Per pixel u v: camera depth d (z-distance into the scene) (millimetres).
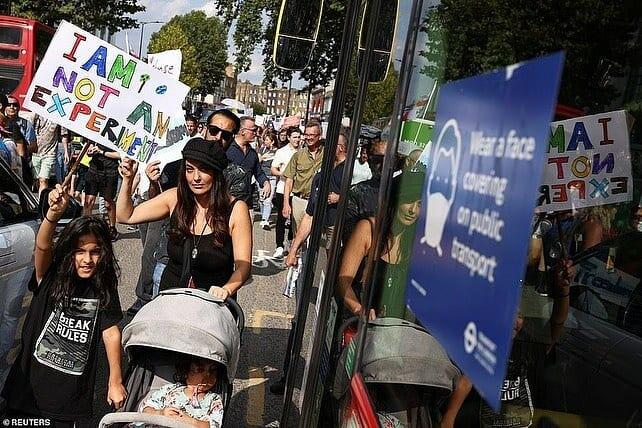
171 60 10227
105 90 4980
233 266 4395
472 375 1012
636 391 1760
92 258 3725
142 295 6867
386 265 1696
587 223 1943
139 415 3080
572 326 1923
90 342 3777
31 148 11867
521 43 1539
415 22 1789
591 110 1815
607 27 1685
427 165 1423
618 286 1924
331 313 2307
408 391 1498
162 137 5008
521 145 925
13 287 4199
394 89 1877
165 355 3500
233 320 3555
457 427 1510
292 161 9133
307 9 4098
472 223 1073
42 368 3744
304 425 2465
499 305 942
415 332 1412
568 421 1870
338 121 2920
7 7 24766
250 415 5484
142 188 7844
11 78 20266
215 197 4207
